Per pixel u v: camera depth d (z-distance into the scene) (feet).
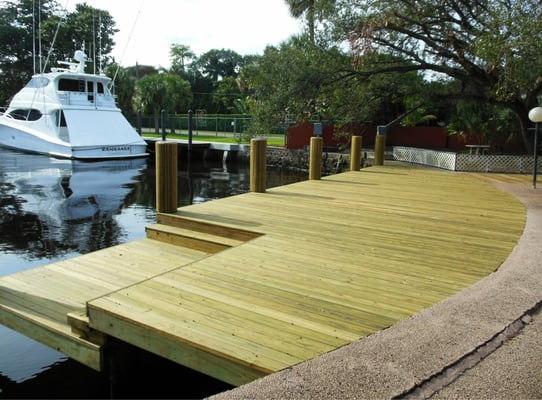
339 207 18.76
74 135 61.41
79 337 9.50
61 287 12.32
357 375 5.73
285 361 6.91
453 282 10.19
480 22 34.83
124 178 47.73
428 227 15.47
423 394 5.31
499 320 7.36
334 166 54.24
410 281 10.25
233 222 15.81
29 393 10.46
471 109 50.42
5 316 10.97
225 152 66.74
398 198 21.07
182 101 120.88
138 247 15.66
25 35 117.70
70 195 37.73
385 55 42.65
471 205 19.53
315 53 44.73
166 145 16.74
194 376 10.14
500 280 9.50
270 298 9.24
